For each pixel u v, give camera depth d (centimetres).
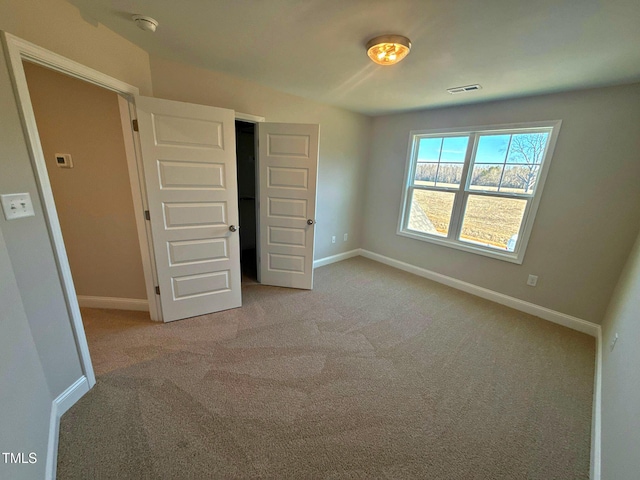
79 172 228
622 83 218
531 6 131
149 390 171
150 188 216
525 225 288
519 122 278
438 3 132
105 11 154
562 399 180
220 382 180
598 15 134
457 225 346
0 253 106
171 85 229
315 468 130
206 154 230
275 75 250
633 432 106
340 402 169
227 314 267
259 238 326
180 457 132
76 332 157
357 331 248
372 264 432
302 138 287
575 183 252
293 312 277
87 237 246
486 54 183
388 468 132
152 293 243
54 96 211
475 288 336
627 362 143
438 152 356
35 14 129
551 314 280
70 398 156
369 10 142
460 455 140
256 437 144
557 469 136
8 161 120
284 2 139
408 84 254
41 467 114
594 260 250
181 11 152
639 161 221
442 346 232
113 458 130
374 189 434
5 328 104
